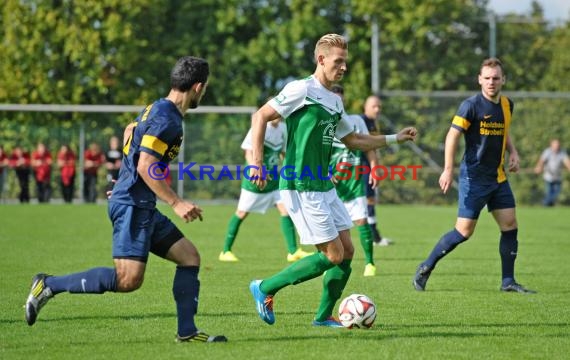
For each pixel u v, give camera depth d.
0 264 30.16
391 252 35.97
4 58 77.50
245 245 38.66
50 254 33.38
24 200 68.38
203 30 84.75
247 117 73.19
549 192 70.88
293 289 24.62
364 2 78.06
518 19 77.81
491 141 24.23
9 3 76.81
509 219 24.64
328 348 16.56
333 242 18.16
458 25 76.31
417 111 73.38
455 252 36.19
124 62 78.31
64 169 67.88
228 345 16.78
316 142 18.22
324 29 84.06
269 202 32.78
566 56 77.88
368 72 83.25
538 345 17.03
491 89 24.00
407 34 75.50
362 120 29.08
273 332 18.23
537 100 72.75
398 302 22.52
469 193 24.34
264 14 84.69
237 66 84.75
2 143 68.50
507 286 24.67
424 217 57.81
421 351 16.36
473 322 19.53
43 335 17.73
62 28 76.94
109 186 18.00
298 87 18.09
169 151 16.05
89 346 16.66
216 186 70.62
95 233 42.41
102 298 22.61
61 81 77.06
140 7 78.56
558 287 25.66
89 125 70.44
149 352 16.09
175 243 16.72
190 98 16.36
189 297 16.83
